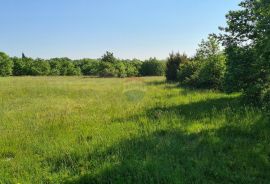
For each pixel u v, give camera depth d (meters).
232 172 6.85
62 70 82.12
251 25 12.54
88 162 7.50
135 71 64.94
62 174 7.00
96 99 18.91
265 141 8.45
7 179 6.81
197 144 8.41
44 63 82.19
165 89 23.22
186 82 25.22
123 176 6.80
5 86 30.64
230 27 12.99
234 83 12.34
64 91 24.52
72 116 13.12
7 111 15.10
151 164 7.08
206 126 10.08
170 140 8.73
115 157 7.64
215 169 6.95
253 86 11.70
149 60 66.19
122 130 10.17
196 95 17.67
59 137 9.81
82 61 89.88
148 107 14.30
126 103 16.25
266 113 10.49
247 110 11.28
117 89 25.52
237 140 8.64
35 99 19.78
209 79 20.50
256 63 11.35
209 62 20.39
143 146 8.38
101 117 12.62
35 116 13.59
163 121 10.90
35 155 8.34
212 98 15.82
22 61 82.75
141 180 6.51
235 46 12.79
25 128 11.27
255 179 6.53
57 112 14.47
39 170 7.22
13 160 8.03
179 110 12.89
